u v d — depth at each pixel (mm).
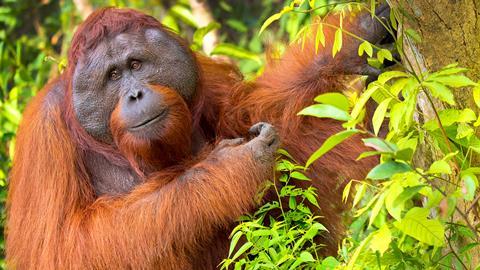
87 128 8586
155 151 8312
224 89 9406
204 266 8586
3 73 13102
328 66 8758
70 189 8492
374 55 8430
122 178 8758
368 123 8906
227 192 8008
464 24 6824
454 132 6613
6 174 11898
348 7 8734
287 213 7828
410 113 6391
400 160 6016
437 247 6344
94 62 8406
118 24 8492
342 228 9070
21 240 8586
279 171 8391
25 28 17922
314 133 8945
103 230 8188
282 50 10297
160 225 8078
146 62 8445
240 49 12617
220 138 8969
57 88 8852
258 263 7238
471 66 6891
